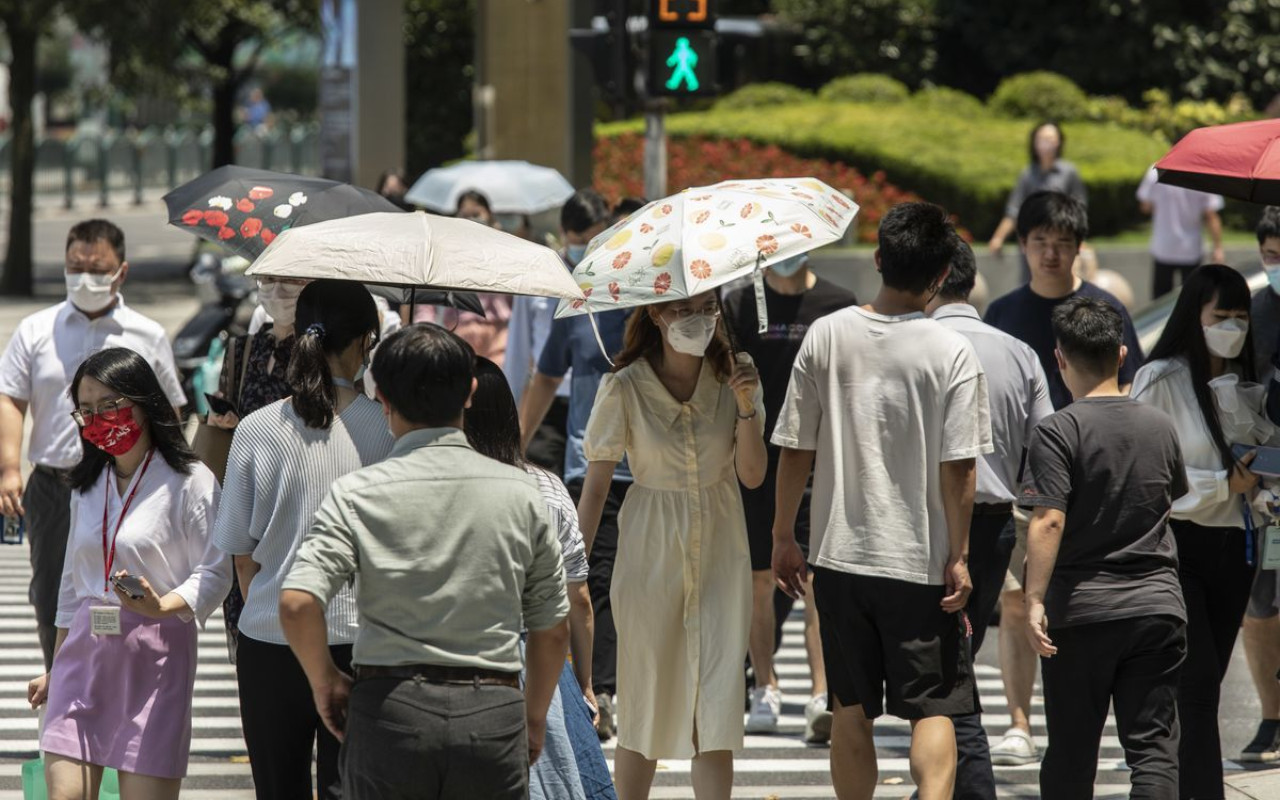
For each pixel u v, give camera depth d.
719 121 67.19
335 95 59.38
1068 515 16.41
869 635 16.56
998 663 27.33
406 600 12.31
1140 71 80.44
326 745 14.93
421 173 87.44
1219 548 18.44
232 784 20.77
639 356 17.33
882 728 23.67
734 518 17.44
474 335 28.27
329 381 14.47
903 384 16.22
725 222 16.19
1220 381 18.16
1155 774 15.91
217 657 27.50
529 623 13.14
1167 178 18.89
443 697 12.26
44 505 21.28
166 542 15.95
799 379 16.67
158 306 77.88
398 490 12.45
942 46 84.31
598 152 64.06
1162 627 16.17
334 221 15.04
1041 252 21.45
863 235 57.88
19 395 21.36
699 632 17.19
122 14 79.75
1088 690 16.42
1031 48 82.50
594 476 17.39
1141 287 56.22
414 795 12.30
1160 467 16.41
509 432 14.83
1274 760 21.12
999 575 19.16
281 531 14.35
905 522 16.22
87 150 150.38
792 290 22.56
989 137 66.69
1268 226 19.97
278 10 92.00
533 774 15.16
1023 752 21.53
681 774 21.77
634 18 35.12
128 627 15.68
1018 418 19.28
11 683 25.34
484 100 52.56
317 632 12.23
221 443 17.41
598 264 16.36
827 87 77.00
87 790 15.64
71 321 21.44
